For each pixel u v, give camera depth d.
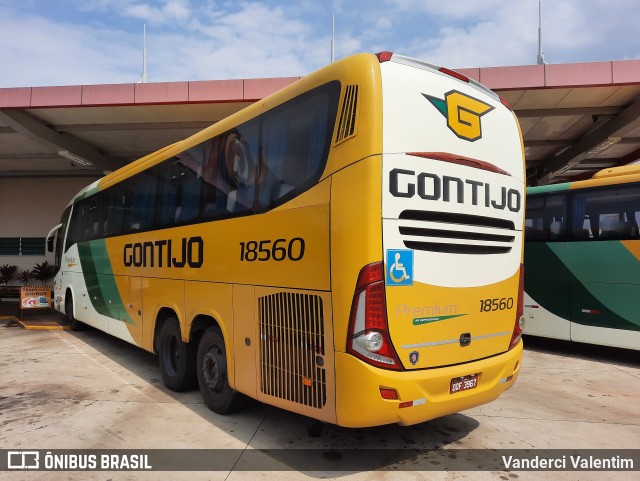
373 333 3.31
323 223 3.59
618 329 7.46
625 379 6.63
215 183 5.03
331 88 3.73
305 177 3.82
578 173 19.00
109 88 10.67
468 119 4.00
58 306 11.27
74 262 9.91
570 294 8.02
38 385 6.14
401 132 3.53
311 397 3.66
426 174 3.62
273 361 4.04
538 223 8.52
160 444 4.23
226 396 4.82
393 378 3.33
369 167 3.37
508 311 4.27
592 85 9.62
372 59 3.56
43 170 17.61
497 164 4.21
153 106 10.91
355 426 3.37
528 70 9.70
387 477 3.66
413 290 3.50
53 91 10.72
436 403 3.55
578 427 4.75
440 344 3.66
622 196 7.49
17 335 10.19
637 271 7.28
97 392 5.82
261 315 4.18
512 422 4.87
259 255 4.23
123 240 7.34
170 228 5.87
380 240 3.35
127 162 16.58
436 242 3.65
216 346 5.00
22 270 17.94
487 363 3.94
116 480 3.57
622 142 14.00
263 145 4.36
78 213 9.88
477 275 3.95
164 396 5.64
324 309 3.54
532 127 12.66
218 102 10.53
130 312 7.02
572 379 6.63
